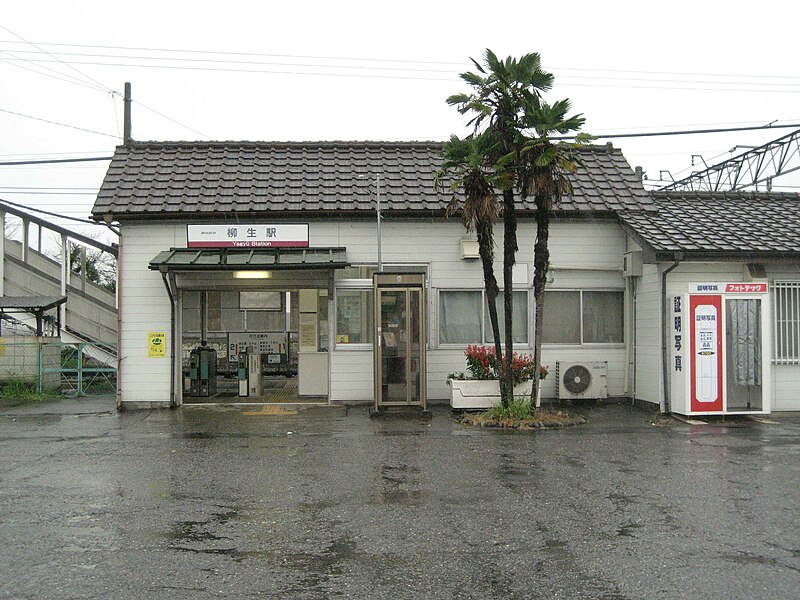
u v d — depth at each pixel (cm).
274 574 541
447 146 1288
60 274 2323
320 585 519
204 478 857
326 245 1547
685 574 539
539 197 1293
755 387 1378
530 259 1583
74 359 1958
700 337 1333
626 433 1191
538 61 1271
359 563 564
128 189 1559
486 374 1422
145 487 812
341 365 1539
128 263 1514
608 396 1570
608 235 1596
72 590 509
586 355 1576
